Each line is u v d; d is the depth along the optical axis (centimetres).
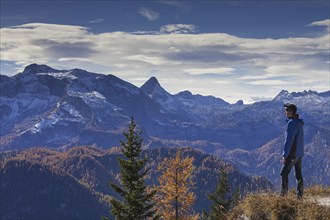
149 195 2534
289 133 1112
